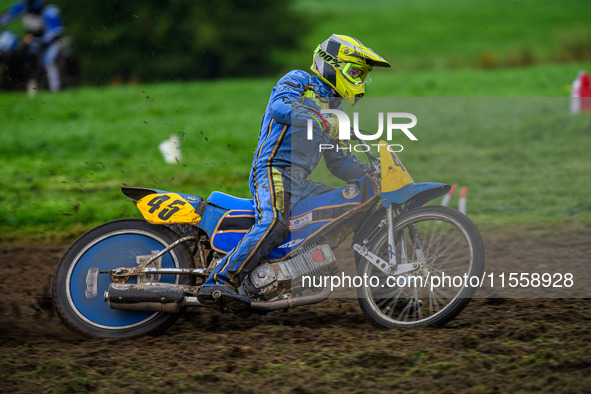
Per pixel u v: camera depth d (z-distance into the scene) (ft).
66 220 94.89
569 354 42.29
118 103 223.51
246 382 40.24
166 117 201.36
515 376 39.81
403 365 42.16
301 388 39.14
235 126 185.06
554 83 251.80
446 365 41.45
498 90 242.17
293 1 536.83
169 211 50.24
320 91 49.67
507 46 509.76
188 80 458.09
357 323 52.44
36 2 244.42
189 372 41.98
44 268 73.26
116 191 110.93
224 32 485.97
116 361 43.96
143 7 453.17
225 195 51.26
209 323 53.06
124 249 51.06
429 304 54.44
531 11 630.74
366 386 39.29
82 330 49.44
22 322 54.13
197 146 154.81
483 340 46.03
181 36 464.65
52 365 42.80
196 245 51.96
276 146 48.80
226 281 47.26
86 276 50.42
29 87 240.32
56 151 152.25
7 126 181.57
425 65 406.41
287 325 52.54
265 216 47.98
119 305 48.57
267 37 501.15
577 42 381.81
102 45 440.86
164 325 49.93
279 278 48.52
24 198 106.93
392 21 631.97
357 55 48.96
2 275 69.97
